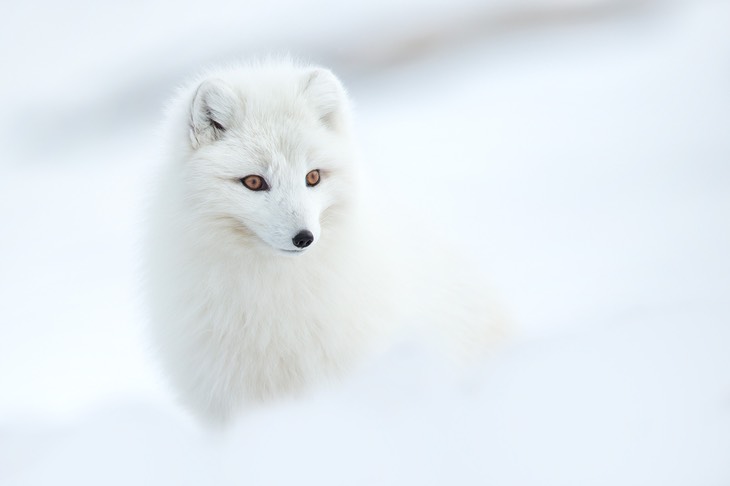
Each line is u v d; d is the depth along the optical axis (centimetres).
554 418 729
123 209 2984
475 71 4841
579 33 5422
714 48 4031
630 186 2545
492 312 1243
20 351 1789
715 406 708
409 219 1206
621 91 3841
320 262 1044
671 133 3106
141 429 784
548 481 670
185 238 1040
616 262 1850
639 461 672
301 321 1041
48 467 762
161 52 6875
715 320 833
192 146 1045
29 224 2880
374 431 731
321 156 1046
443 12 6212
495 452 701
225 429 1078
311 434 737
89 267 2375
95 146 4762
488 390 774
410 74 5350
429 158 3212
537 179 2766
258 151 1028
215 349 1051
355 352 1053
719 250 1833
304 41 6638
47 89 6000
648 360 783
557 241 2070
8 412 1445
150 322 1099
